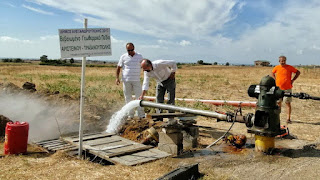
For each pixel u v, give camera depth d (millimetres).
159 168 4441
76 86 16312
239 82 23469
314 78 29188
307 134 6922
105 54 5152
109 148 5383
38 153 5238
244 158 4945
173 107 5398
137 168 4445
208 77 29984
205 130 7293
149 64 6551
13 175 4066
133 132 6691
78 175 4141
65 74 30828
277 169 4477
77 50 4816
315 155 5152
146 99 12141
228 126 7773
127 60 7680
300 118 9141
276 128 5016
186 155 5137
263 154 5172
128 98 7914
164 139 5312
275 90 4832
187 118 5930
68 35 4695
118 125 6867
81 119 5086
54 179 3977
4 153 5086
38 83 17188
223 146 5746
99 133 6570
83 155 5258
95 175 4148
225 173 4309
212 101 11328
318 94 16031
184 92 15961
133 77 7727
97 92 13430
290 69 8234
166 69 7035
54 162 4684
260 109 4977
